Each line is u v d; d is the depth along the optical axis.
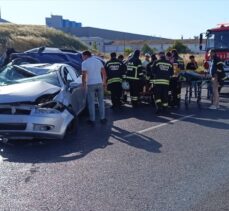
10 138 7.95
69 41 48.72
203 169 6.30
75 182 5.65
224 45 17.98
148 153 7.29
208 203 4.91
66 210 4.66
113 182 5.65
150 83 13.63
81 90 10.55
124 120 10.86
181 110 12.87
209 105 14.13
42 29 49.06
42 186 5.48
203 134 9.04
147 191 5.30
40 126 7.76
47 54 14.93
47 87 8.64
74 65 14.67
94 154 7.21
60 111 8.25
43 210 4.66
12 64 10.60
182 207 4.77
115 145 7.93
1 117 7.75
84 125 10.11
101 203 4.88
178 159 6.89
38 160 6.81
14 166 6.45
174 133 9.14
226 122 10.65
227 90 19.67
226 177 5.92
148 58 14.71
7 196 5.10
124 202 4.92
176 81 13.38
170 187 5.46
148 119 11.05
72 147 7.74
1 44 35.91
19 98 7.91
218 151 7.46
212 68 13.39
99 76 10.09
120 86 12.88
